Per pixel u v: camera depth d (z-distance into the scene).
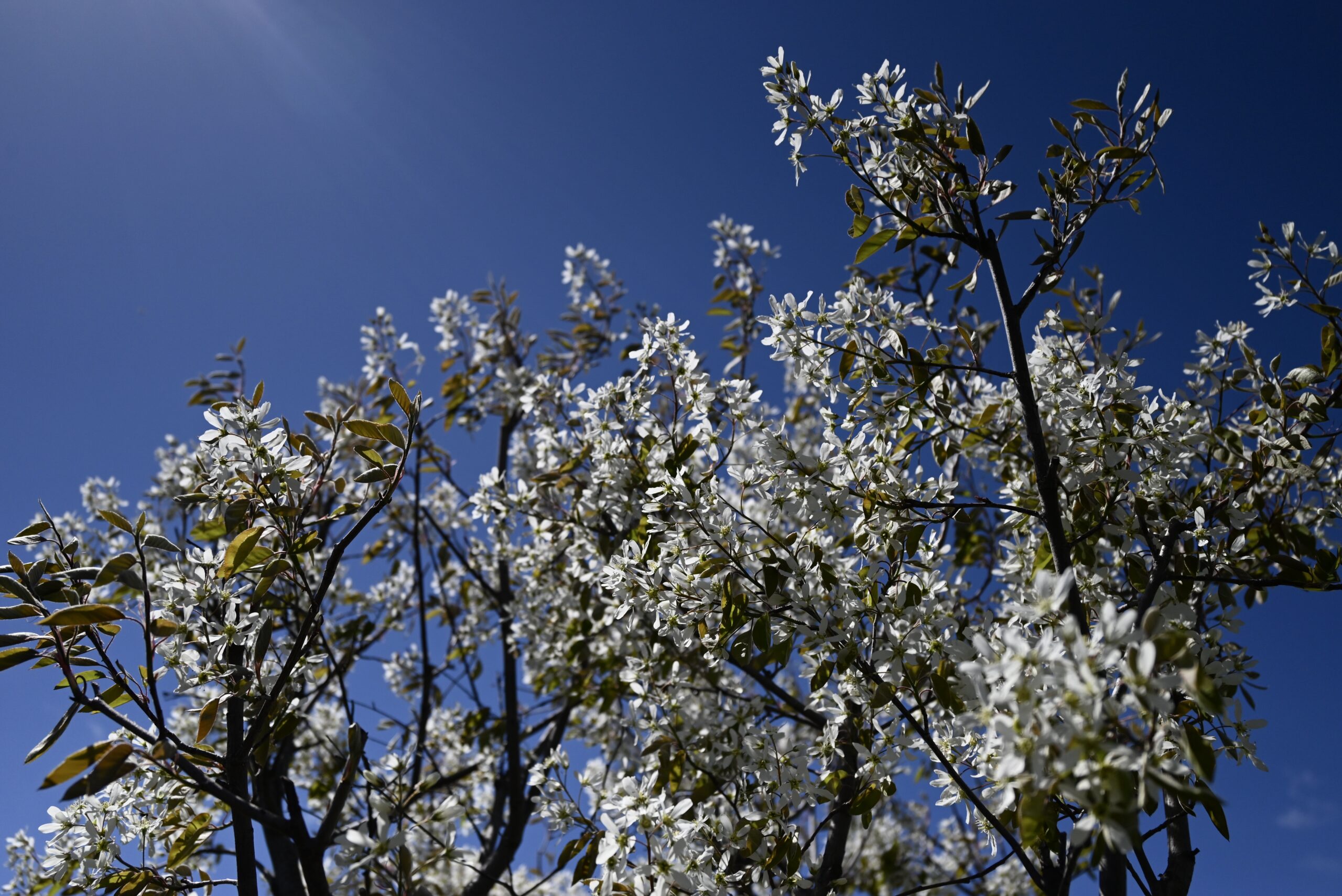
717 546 3.43
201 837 3.21
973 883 7.25
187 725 5.36
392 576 7.08
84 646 2.87
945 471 4.27
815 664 3.66
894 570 3.52
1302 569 3.38
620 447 4.28
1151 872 3.05
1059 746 1.83
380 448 5.88
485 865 5.38
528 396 5.00
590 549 5.10
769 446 3.56
